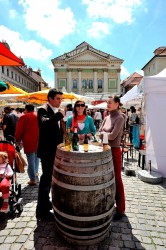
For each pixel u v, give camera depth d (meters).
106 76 59.22
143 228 3.57
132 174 6.23
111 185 3.10
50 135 3.70
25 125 5.17
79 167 2.90
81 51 59.38
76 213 2.94
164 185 5.46
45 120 3.48
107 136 3.38
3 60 4.29
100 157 2.96
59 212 3.06
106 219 3.10
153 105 6.07
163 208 4.25
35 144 5.20
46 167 3.76
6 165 4.14
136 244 3.18
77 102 4.50
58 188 3.03
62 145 3.50
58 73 59.78
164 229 3.55
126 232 3.45
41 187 3.78
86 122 4.56
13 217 3.84
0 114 18.48
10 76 40.03
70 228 3.02
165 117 5.91
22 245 3.12
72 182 2.92
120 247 3.11
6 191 3.83
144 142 7.01
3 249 3.04
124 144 7.85
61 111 3.43
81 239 3.05
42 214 3.80
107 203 3.04
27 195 4.79
